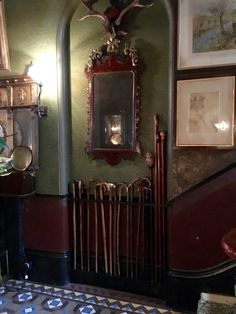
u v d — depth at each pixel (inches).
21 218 121.0
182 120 97.2
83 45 115.6
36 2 114.3
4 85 120.0
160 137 106.6
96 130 115.5
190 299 98.3
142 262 111.6
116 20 107.4
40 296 109.4
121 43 110.7
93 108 115.2
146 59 108.2
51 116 115.5
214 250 94.7
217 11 92.4
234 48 91.2
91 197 117.6
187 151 97.3
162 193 107.3
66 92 117.0
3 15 117.2
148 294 110.3
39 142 117.8
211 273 95.0
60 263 117.3
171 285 100.7
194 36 94.9
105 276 116.1
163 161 106.8
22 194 112.8
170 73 98.9
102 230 116.3
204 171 95.8
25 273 121.0
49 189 117.4
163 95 107.0
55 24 112.5
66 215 118.4
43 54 114.7
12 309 101.1
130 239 112.8
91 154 116.6
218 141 93.6
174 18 96.5
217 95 93.2
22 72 118.3
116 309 101.1
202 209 95.7
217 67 92.9
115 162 113.9
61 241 117.3
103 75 113.1
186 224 97.9
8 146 120.6
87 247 118.5
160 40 106.1
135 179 112.0
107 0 110.8
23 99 118.0
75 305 103.7
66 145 117.9
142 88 109.5
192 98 95.9
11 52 119.3
